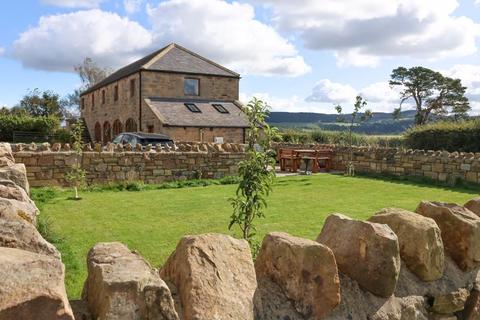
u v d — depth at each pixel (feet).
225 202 31.12
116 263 5.98
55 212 27.02
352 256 7.81
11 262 4.81
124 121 104.47
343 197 33.99
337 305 7.10
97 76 200.44
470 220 9.41
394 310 7.75
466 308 9.11
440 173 45.29
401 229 8.68
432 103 184.24
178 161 44.27
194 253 6.54
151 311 5.35
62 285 4.92
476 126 60.90
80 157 39.32
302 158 56.18
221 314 5.94
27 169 37.29
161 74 95.20
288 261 7.03
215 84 100.99
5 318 4.37
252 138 15.05
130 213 26.91
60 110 186.50
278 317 6.59
